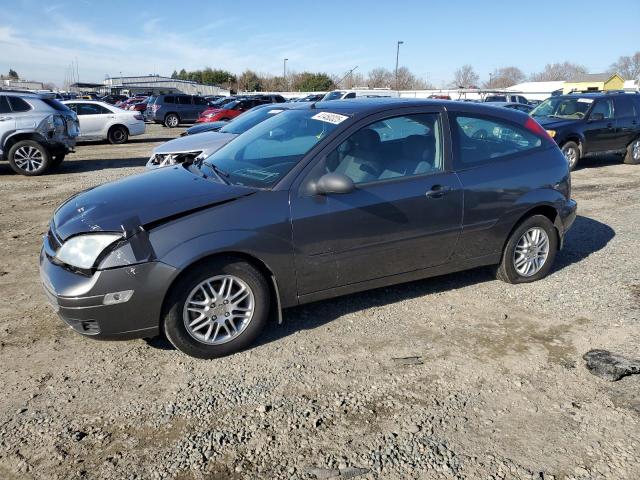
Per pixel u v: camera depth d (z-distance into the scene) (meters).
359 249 3.77
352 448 2.63
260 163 3.83
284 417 2.88
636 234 6.31
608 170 11.52
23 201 8.41
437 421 2.84
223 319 3.43
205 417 2.88
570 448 2.63
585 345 3.65
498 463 2.53
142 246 3.13
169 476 2.45
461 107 4.32
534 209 4.61
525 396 3.07
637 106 12.15
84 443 2.67
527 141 4.62
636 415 2.89
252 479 2.43
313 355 3.52
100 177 10.79
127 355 3.53
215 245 3.25
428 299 4.41
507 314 4.14
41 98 11.16
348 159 3.76
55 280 3.18
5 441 2.68
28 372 3.31
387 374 3.30
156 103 28.22
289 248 3.49
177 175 4.00
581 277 4.90
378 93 29.05
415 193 3.92
